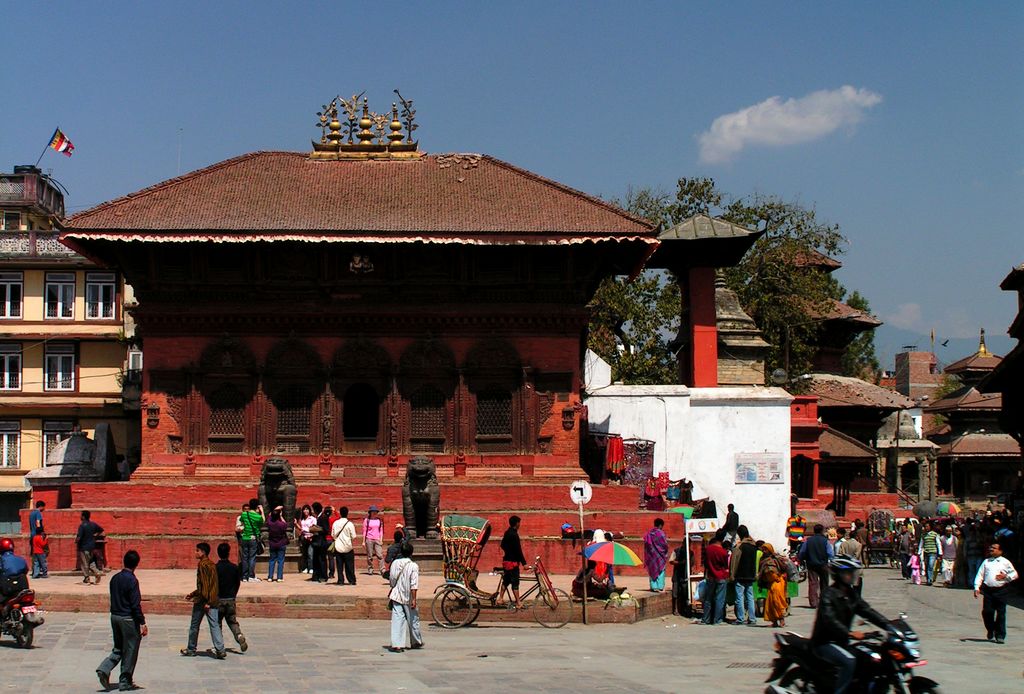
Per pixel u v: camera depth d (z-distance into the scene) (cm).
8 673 2209
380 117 5119
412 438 4506
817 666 1680
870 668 1664
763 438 4828
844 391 8350
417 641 2608
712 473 4816
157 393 4478
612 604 3136
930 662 2406
